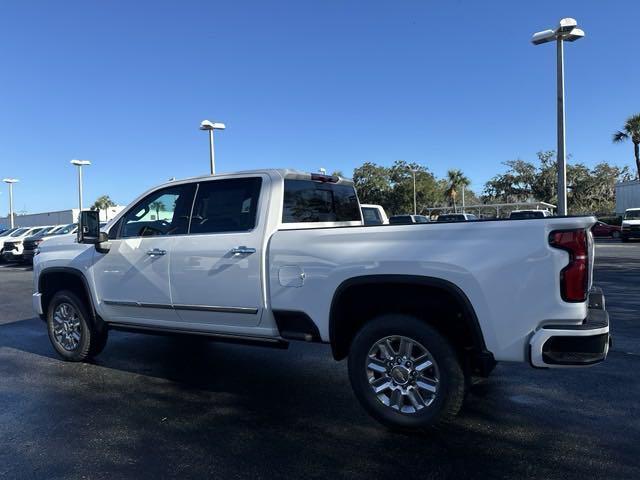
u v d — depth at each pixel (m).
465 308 3.70
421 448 3.80
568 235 3.48
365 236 4.07
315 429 4.18
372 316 4.31
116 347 7.02
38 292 6.49
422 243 3.85
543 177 59.19
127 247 5.50
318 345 7.03
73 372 5.88
